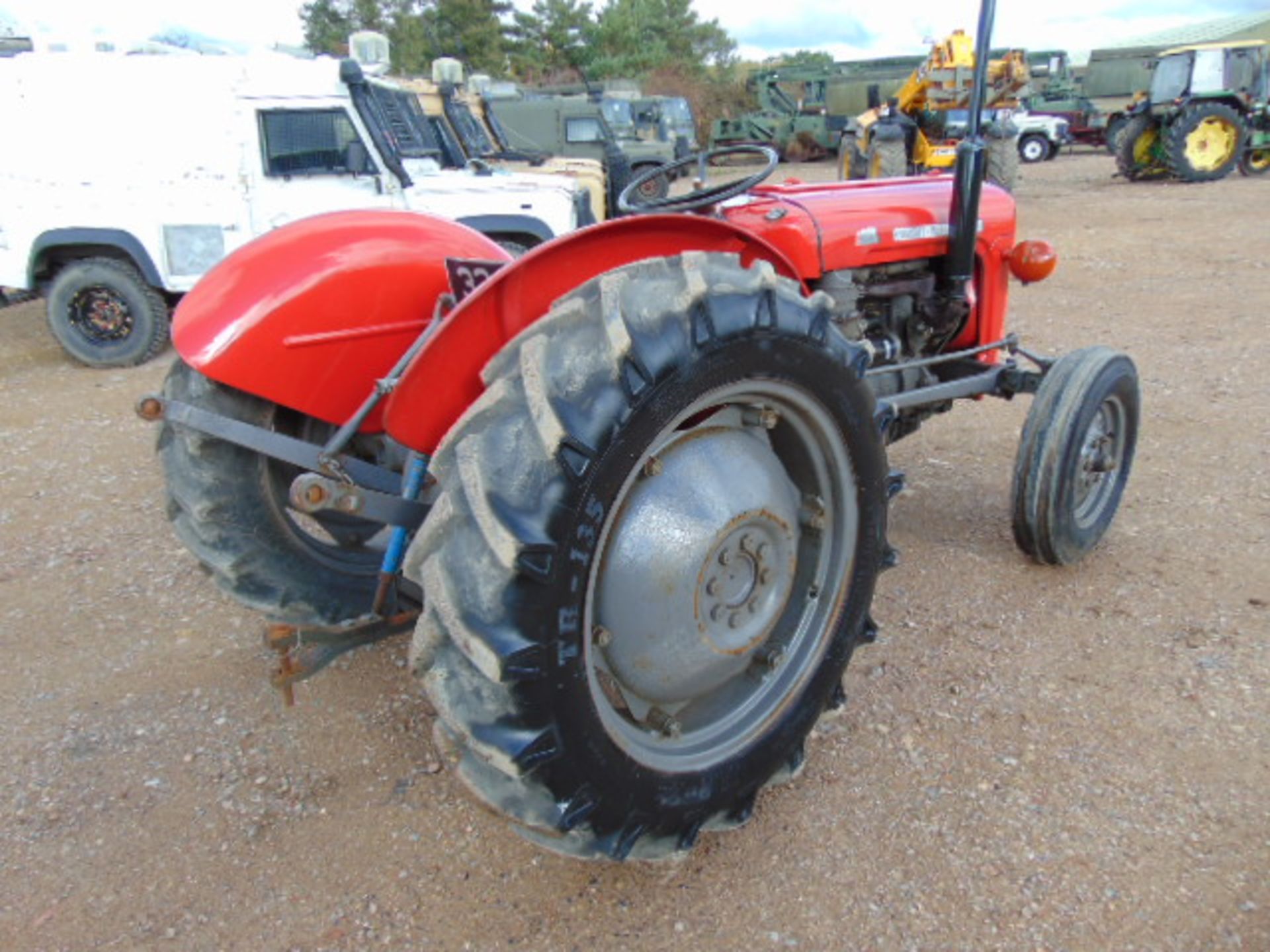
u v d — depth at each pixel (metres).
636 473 1.84
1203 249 10.43
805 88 28.50
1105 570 3.51
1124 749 2.54
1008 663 2.94
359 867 2.25
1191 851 2.19
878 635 3.12
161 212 7.12
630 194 3.16
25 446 5.48
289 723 2.78
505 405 1.74
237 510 2.54
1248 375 5.88
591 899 2.13
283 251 2.39
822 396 2.12
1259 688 2.76
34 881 2.24
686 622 2.01
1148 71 25.67
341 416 2.43
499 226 7.36
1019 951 1.96
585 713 1.77
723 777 2.08
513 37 38.56
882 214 3.42
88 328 7.45
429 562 1.71
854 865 2.20
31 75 6.93
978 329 3.94
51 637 3.31
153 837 2.37
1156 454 4.65
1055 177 19.27
